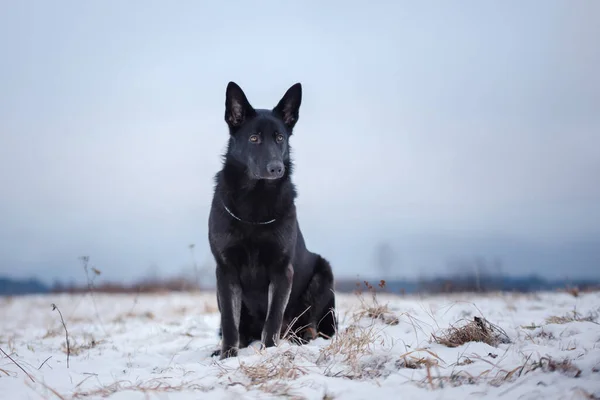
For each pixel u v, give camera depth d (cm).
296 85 695
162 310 1217
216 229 618
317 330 708
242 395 366
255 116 647
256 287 633
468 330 523
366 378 415
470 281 1323
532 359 415
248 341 688
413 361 441
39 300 1827
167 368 494
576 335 500
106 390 392
